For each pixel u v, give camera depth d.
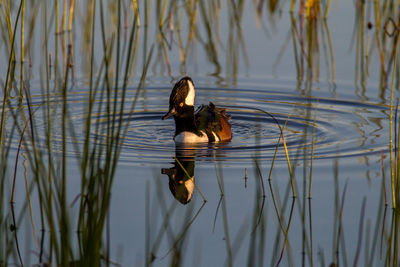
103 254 8.41
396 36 18.00
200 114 14.94
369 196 10.40
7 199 10.05
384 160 12.05
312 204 10.14
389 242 8.45
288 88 17.34
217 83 17.77
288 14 21.73
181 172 11.58
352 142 13.35
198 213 9.85
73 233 8.89
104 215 8.00
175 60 18.95
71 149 12.61
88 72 18.03
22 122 14.37
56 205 8.66
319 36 19.84
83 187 8.51
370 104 15.97
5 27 17.83
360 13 20.17
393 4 19.28
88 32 18.67
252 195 10.53
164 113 16.17
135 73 18.30
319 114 15.56
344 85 17.28
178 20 21.16
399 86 16.94
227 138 14.24
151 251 8.48
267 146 13.45
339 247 8.79
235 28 20.61
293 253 8.67
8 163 11.53
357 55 18.08
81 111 15.68
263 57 19.09
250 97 16.98
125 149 13.06
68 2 19.83
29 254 8.41
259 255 8.48
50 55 18.03
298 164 12.01
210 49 19.50
